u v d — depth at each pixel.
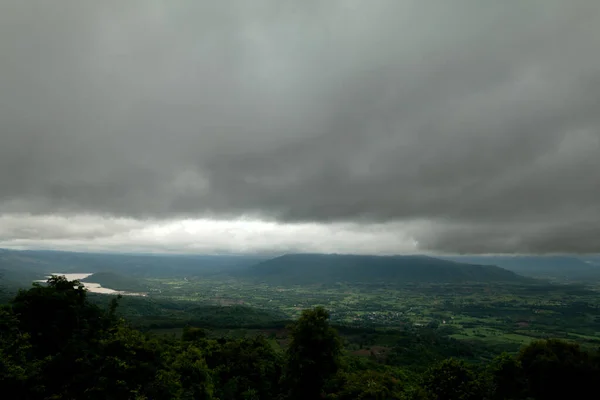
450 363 44.62
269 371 50.09
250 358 50.09
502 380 42.81
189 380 38.47
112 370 30.47
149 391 31.08
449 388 42.47
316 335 44.06
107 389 29.06
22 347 29.56
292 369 44.59
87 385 28.89
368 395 43.44
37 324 34.06
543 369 40.41
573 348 42.19
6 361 27.12
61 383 29.00
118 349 32.94
